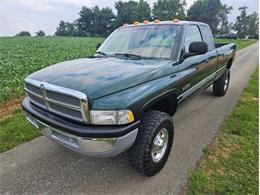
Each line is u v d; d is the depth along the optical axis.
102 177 2.79
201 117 4.64
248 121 4.42
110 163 3.07
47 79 2.54
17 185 2.65
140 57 3.35
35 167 2.97
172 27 3.60
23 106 2.94
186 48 3.54
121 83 2.39
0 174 2.83
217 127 4.17
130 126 2.25
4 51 19.98
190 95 3.80
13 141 3.60
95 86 2.27
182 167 2.96
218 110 5.06
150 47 3.47
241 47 26.28
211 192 2.52
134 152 2.57
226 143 3.58
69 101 2.27
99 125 2.22
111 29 86.50
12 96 5.98
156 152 2.79
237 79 8.36
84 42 37.66
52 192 2.55
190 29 3.84
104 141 2.19
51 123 2.44
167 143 2.92
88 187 2.62
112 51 3.73
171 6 77.00
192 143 3.58
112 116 2.19
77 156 3.22
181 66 3.27
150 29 3.72
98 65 2.89
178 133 3.93
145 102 2.41
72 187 2.62
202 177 2.75
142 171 2.68
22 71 8.63
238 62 13.05
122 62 3.05
